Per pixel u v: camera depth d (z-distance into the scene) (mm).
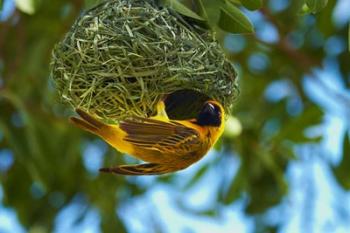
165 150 7961
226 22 8781
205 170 13609
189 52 8633
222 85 8828
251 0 8703
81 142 13469
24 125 12391
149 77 8570
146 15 8633
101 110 8750
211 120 8336
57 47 8867
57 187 13875
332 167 13234
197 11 8805
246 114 13578
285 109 13695
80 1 13414
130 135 7879
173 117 8438
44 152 12977
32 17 13461
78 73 8688
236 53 14383
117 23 8625
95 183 13898
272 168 13125
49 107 13281
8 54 13641
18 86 13305
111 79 8617
